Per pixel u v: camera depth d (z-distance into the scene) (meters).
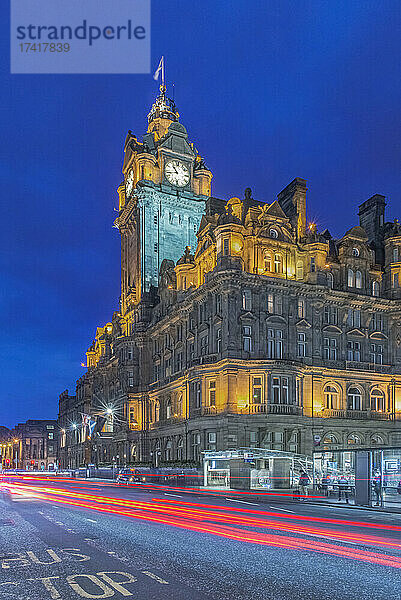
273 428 56.59
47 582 11.44
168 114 106.25
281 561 13.71
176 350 74.38
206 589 10.78
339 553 14.88
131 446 83.44
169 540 17.52
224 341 59.00
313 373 61.41
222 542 16.98
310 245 64.94
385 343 68.25
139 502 35.69
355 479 33.28
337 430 61.38
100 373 113.25
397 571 12.47
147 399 83.00
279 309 62.25
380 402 66.25
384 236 71.88
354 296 65.94
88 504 34.25
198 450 62.34
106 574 12.24
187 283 72.25
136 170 95.12
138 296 90.06
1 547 16.44
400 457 39.75
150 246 90.62
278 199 72.50
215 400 60.09
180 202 94.00
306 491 43.78
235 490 46.12
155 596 10.21
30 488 58.12
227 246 61.16
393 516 26.70
